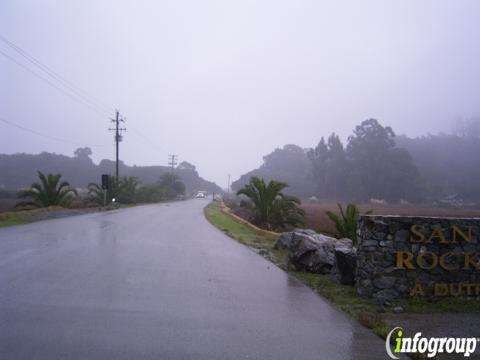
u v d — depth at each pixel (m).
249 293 10.20
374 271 10.00
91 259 13.25
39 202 36.84
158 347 6.46
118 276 11.04
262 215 27.75
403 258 9.95
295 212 28.08
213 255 15.60
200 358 6.16
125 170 147.88
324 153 122.25
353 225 18.53
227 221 34.03
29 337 6.55
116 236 19.62
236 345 6.77
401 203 99.38
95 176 137.75
